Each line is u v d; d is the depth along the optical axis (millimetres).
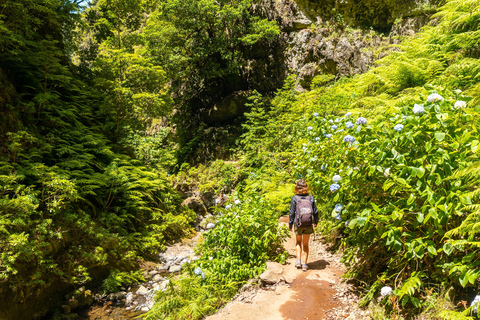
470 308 2176
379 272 3475
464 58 5809
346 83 11812
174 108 22250
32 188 6242
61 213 6492
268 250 5152
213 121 20859
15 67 8570
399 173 2980
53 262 5777
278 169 10281
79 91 10312
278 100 15109
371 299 3176
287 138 11039
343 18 16844
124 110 11336
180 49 18969
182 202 12336
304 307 3484
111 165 8648
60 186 6074
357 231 3459
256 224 4895
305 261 4508
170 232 9719
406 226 3137
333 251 5004
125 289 6473
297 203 4562
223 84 20875
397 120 3102
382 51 14711
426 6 14352
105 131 11141
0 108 7043
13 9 7930
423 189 2799
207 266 4883
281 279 4211
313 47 17031
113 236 7305
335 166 4418
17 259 5078
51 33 11352
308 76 17094
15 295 4879
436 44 7137
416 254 2736
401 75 6918
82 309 5664
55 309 5461
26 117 7801
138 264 7523
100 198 8117
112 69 11078
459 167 2551
